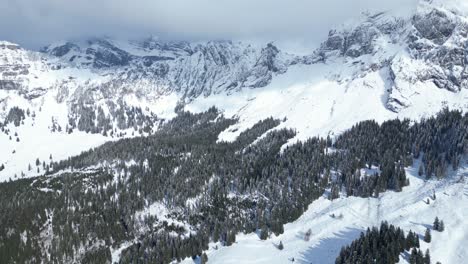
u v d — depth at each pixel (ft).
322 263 635.25
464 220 654.94
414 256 571.28
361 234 627.46
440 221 652.48
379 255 574.97
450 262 581.94
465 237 620.90
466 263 574.56
